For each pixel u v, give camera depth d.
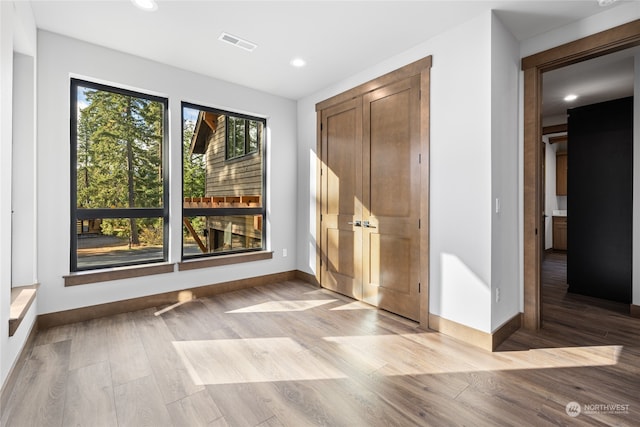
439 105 2.59
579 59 2.45
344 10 2.28
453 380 1.90
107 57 2.85
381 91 3.09
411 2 2.18
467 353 2.23
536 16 2.33
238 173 4.14
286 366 2.06
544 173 6.37
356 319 2.87
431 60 2.65
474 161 2.37
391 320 2.84
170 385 1.84
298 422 1.54
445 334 2.55
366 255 3.28
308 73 3.40
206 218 3.72
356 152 3.38
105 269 2.93
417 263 2.77
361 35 2.62
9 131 1.76
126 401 1.69
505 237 2.48
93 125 2.94
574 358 2.16
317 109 3.92
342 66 3.21
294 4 2.22
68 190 2.69
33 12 2.31
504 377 1.93
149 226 3.25
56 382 1.85
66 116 2.67
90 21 2.44
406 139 2.86
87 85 2.87
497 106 2.35
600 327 2.71
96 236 2.96
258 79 3.57
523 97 2.66
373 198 3.18
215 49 2.88
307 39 2.70
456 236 2.48
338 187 3.62
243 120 4.21
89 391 1.77
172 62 3.14
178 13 2.33
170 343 2.37
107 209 2.99
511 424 1.52
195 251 3.64
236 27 2.52
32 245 2.46
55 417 1.55
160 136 3.30
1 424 1.50
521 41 2.68
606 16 2.26
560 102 4.02
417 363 2.10
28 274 2.44
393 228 2.99
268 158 4.07
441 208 2.58
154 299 3.17
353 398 1.73
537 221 2.62
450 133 2.52
